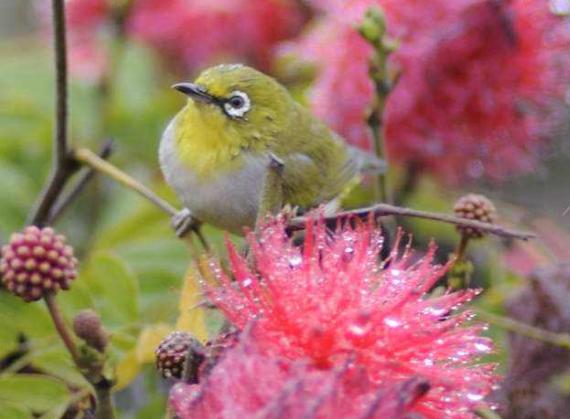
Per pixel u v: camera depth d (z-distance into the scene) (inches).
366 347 178.4
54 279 216.7
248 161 361.4
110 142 313.4
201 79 366.0
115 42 408.8
